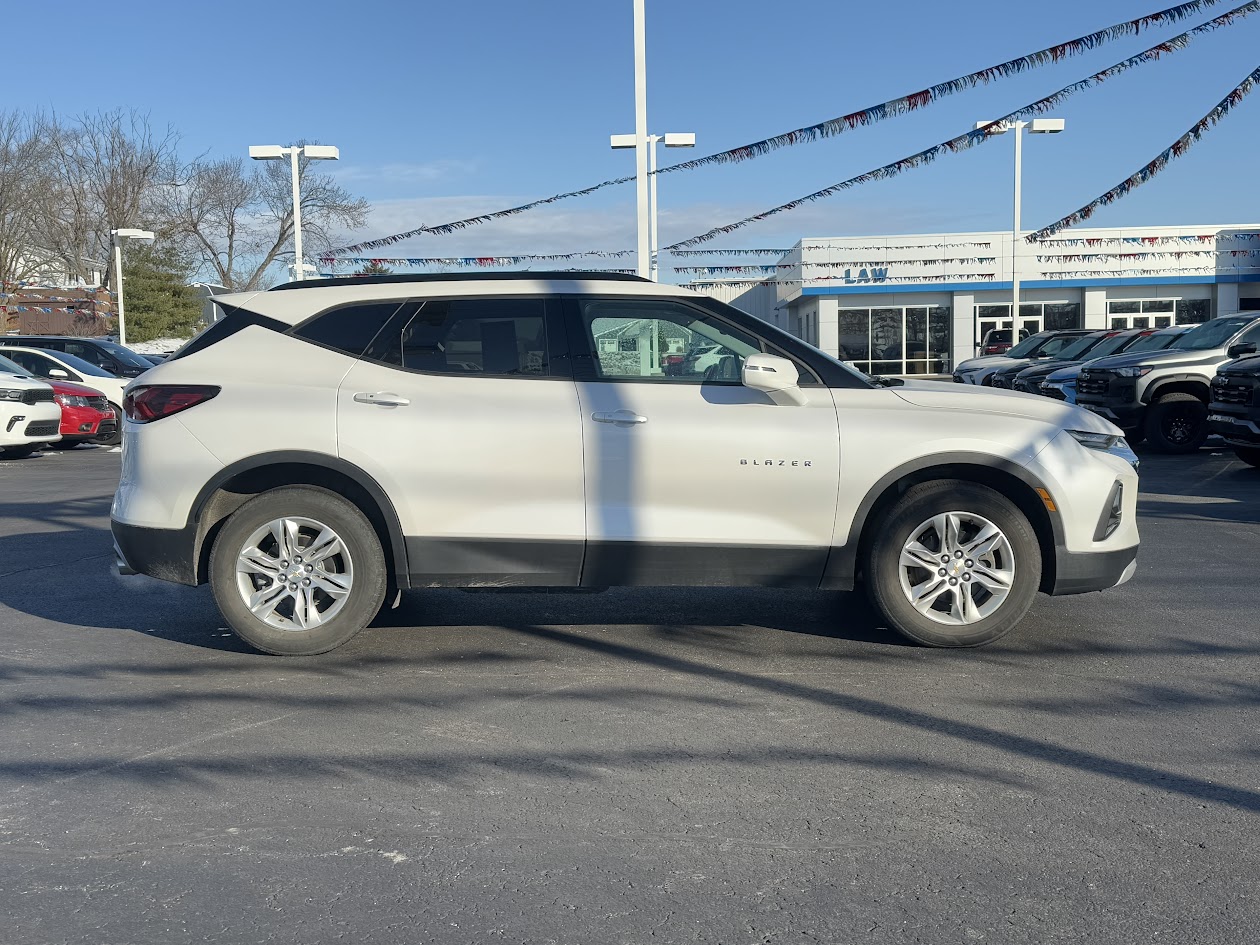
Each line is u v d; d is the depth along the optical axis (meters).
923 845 3.47
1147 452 15.81
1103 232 38.47
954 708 4.76
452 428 5.40
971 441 5.45
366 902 3.15
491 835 3.57
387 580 5.71
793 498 5.43
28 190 50.16
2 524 10.09
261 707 4.85
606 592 7.07
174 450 5.44
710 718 4.66
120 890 3.23
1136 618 6.26
